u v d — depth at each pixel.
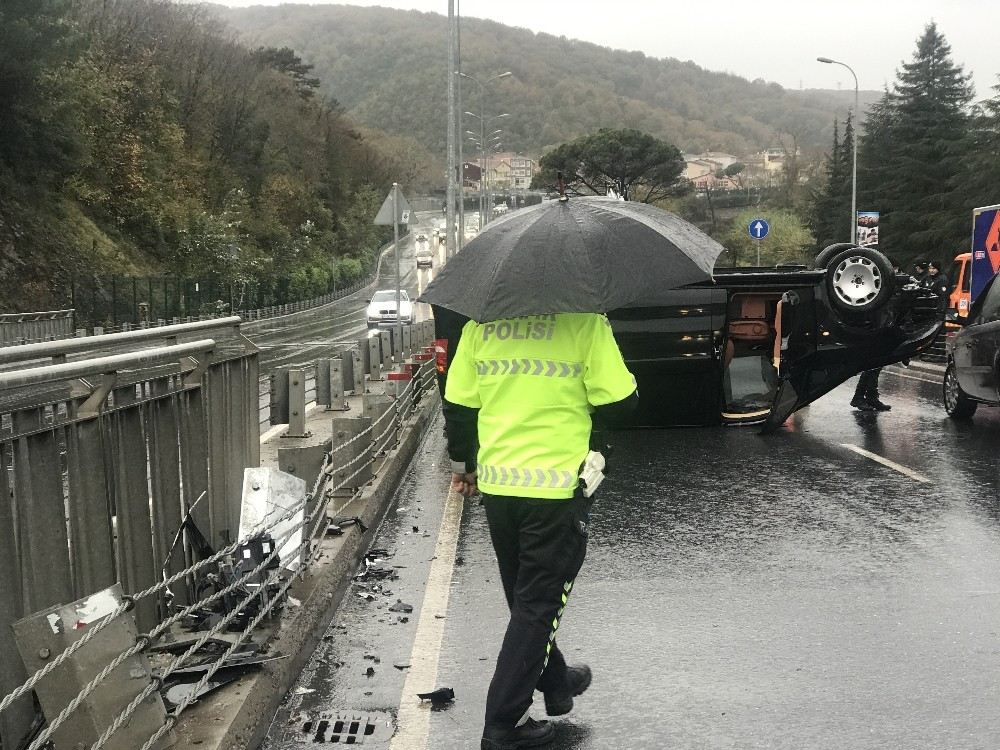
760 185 137.88
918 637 5.43
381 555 7.34
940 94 60.00
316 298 86.62
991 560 6.91
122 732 3.63
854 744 4.19
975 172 53.62
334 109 142.50
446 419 4.30
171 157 69.62
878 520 8.07
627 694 4.75
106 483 4.52
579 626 5.68
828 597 6.13
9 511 3.69
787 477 9.81
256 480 5.91
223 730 4.00
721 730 4.35
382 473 9.70
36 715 3.91
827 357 11.97
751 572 6.68
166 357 5.20
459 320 11.38
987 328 12.34
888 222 60.94
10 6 38.78
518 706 4.01
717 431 12.59
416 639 5.55
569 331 4.04
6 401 3.69
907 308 11.80
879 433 12.50
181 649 4.85
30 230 42.56
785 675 4.93
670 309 11.63
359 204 124.56
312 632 5.52
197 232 64.31
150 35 74.31
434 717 4.56
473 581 6.65
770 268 13.70
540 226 4.05
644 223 4.18
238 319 6.76
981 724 4.37
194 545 5.54
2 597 3.63
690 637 5.48
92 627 3.49
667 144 92.81
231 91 89.25
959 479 9.65
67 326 31.08
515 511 4.04
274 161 99.31
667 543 7.45
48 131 42.53
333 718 4.54
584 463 4.01
